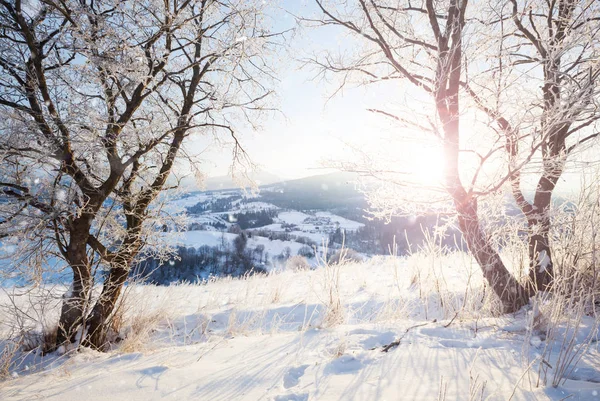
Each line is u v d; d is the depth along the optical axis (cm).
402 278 700
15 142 466
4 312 461
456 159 420
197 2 613
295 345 349
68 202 495
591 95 334
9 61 476
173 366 306
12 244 471
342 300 521
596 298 381
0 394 273
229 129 694
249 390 247
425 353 289
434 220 484
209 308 634
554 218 421
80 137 497
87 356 405
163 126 609
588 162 369
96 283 534
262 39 630
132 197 598
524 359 257
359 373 260
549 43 402
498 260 421
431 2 435
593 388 220
